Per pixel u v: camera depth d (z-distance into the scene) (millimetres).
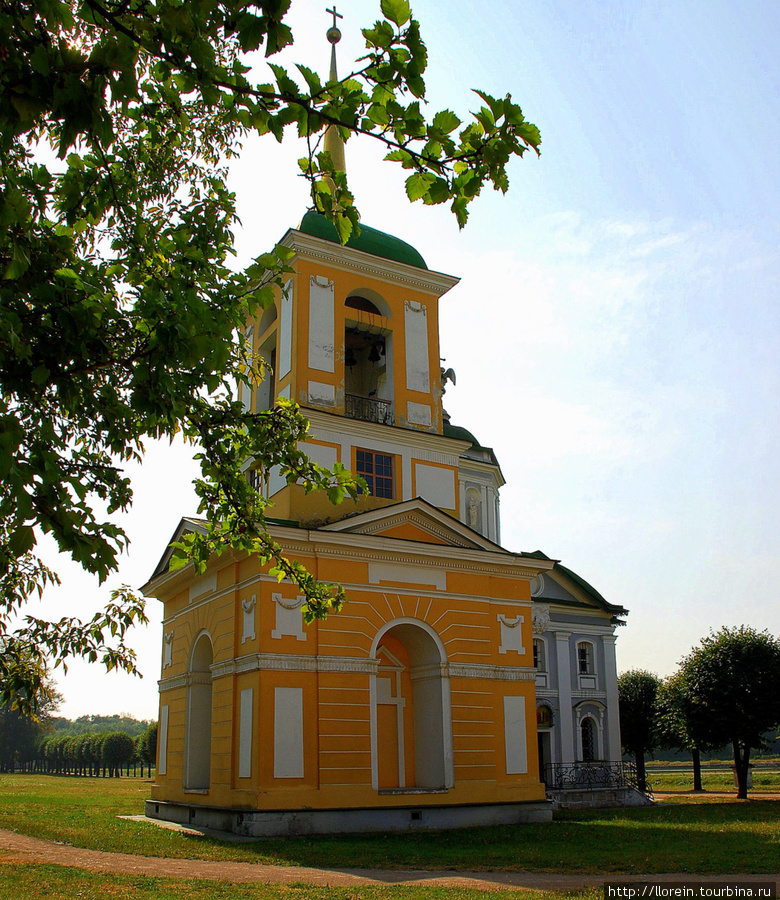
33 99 5188
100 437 8031
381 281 26609
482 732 23406
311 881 12953
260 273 9398
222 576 23438
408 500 23641
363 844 17703
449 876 13570
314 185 6922
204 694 25094
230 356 8844
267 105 6148
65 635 9305
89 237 9133
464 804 22141
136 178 9750
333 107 6098
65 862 14688
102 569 5074
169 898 11109
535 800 23547
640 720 46188
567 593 38969
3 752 118875
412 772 23531
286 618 21344
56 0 5418
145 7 5871
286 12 5559
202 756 24547
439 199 6125
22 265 5543
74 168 8203
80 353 6668
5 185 5715
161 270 8805
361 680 21828
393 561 23328
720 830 19984
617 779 36938
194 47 5812
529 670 24922
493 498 39562
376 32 5852
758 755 111625
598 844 17297
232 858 15703
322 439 23859
